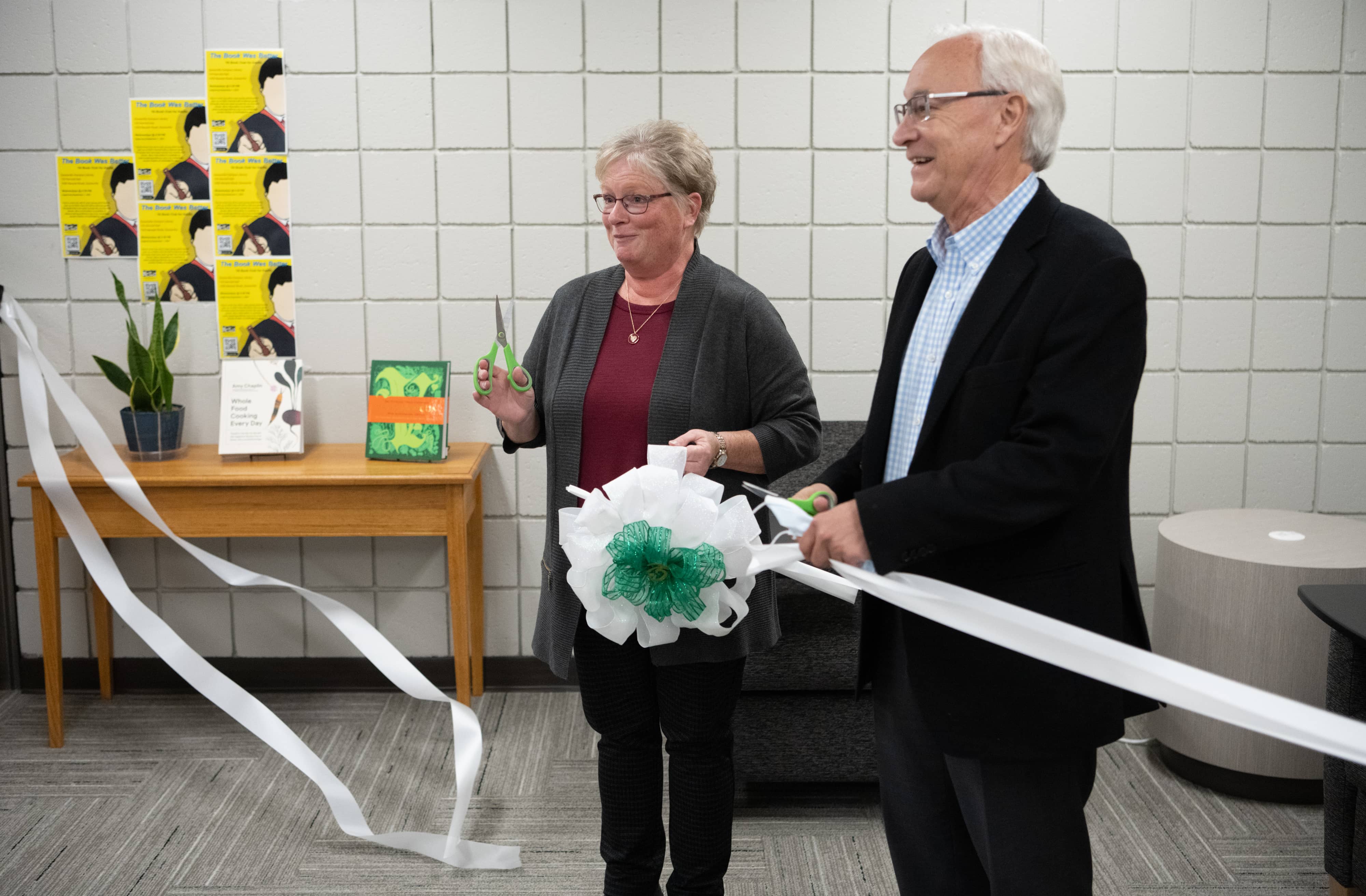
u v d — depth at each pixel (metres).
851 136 3.06
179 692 3.27
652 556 1.53
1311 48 3.00
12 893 2.18
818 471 2.83
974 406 1.31
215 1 3.00
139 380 2.97
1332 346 3.14
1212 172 3.06
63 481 2.78
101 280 3.12
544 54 3.03
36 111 3.04
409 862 2.33
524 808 2.58
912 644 1.39
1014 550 1.33
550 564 1.89
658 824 1.94
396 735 2.98
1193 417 3.18
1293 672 2.44
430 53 3.03
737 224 3.10
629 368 1.85
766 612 1.89
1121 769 2.74
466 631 2.94
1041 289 1.30
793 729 2.47
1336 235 3.09
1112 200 3.08
